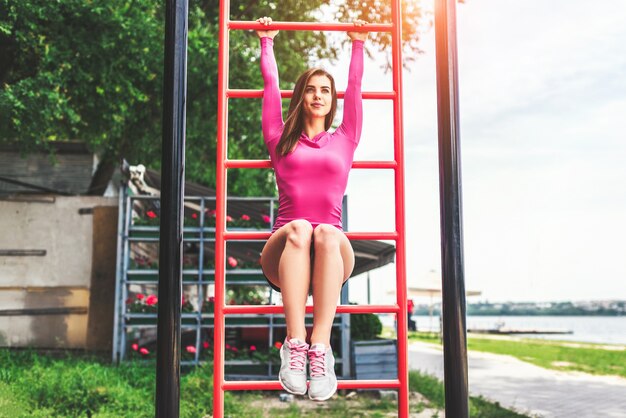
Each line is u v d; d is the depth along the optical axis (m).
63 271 9.14
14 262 9.10
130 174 8.79
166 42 2.76
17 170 10.58
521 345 18.20
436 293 26.42
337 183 2.86
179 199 2.65
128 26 7.95
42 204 9.25
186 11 2.79
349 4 8.09
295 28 3.07
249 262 9.30
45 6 7.45
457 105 2.83
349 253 2.78
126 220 8.77
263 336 9.51
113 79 8.61
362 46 3.11
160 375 2.54
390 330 26.34
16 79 8.63
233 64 9.68
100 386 6.13
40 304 9.05
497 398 7.70
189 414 5.92
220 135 2.94
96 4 7.69
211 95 9.98
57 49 7.86
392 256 7.86
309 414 6.39
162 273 2.60
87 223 9.25
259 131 10.42
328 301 2.60
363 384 2.76
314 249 2.67
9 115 7.59
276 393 7.68
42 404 5.61
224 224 2.87
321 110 2.98
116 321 8.49
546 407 7.03
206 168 11.79
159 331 2.57
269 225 8.52
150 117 10.71
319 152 2.88
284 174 2.86
